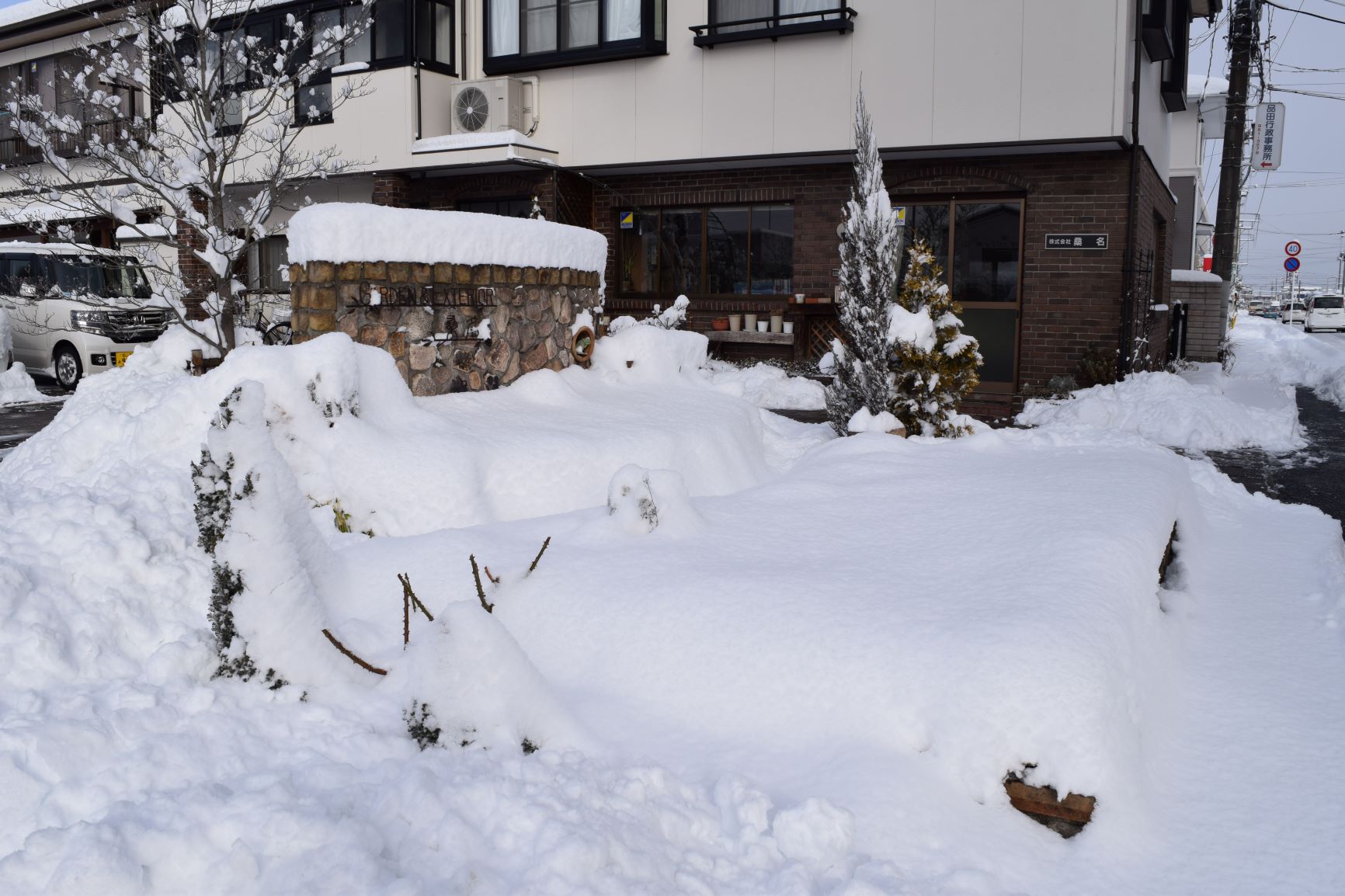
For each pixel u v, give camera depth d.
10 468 6.58
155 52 11.34
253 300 13.27
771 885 2.73
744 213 15.98
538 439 6.12
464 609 3.32
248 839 2.68
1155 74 15.70
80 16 20.17
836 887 2.69
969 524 4.80
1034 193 13.63
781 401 13.68
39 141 10.42
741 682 3.60
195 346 9.28
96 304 13.19
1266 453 10.48
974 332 14.39
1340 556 6.18
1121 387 12.36
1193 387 12.17
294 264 6.30
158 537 4.44
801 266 15.24
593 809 2.89
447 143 15.84
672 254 16.59
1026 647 3.39
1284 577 5.74
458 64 17.14
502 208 17.14
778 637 3.72
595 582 4.23
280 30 17.50
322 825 2.73
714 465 6.85
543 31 16.12
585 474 6.08
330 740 3.35
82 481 5.85
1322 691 4.15
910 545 4.59
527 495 5.87
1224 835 3.13
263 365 5.47
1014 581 3.96
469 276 6.89
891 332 8.98
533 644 4.02
